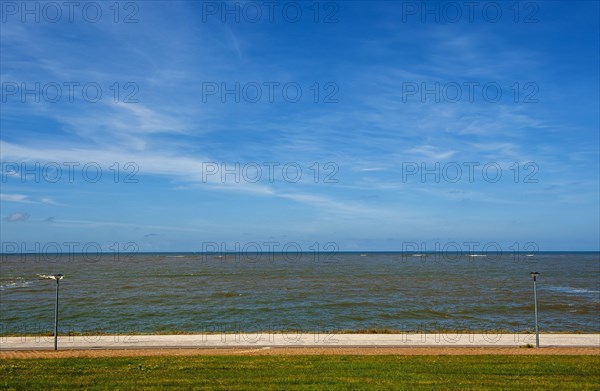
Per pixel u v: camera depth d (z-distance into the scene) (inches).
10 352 911.0
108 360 775.7
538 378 648.4
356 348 949.8
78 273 4901.6
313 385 613.6
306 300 2313.0
